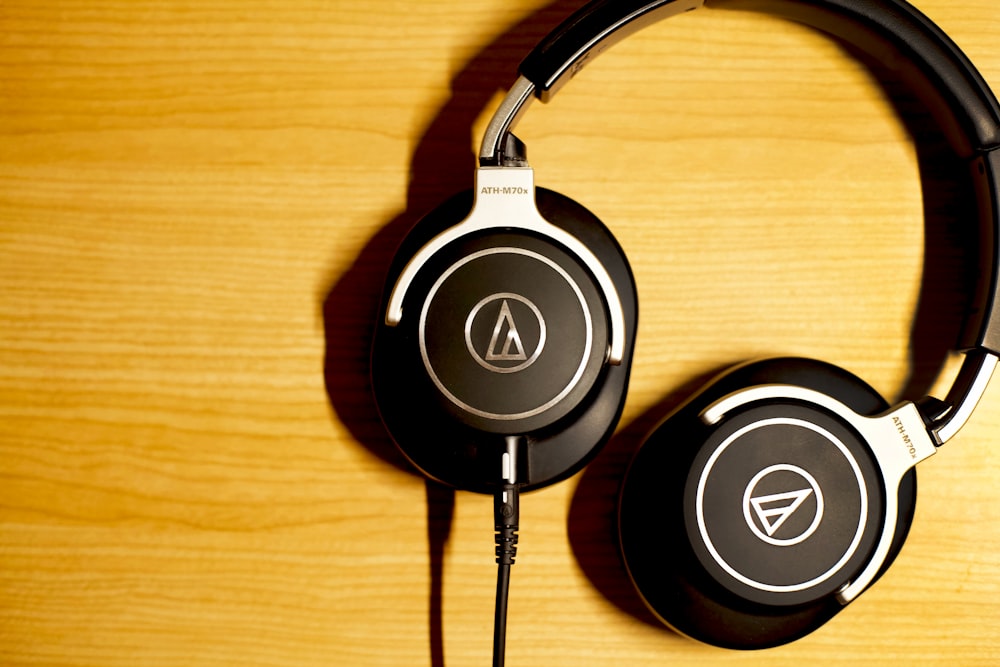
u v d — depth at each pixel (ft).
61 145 1.96
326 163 1.96
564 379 1.85
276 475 1.94
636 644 1.94
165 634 1.93
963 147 1.91
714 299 1.97
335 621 1.93
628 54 1.97
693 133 1.97
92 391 1.95
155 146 1.96
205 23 1.96
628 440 1.96
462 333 1.85
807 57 1.98
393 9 1.97
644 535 1.88
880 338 1.98
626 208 1.97
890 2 1.87
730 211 1.97
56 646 1.93
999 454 1.97
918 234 1.98
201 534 1.94
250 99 1.96
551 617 1.94
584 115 1.97
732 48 1.98
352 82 1.97
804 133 1.98
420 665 1.93
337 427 1.95
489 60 1.97
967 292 1.98
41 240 1.96
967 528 1.96
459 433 1.85
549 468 1.87
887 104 1.98
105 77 1.96
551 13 1.97
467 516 1.94
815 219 1.98
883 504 1.87
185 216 1.96
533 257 1.86
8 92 1.96
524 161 1.87
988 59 1.98
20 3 1.96
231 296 1.95
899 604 1.96
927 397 1.91
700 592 1.86
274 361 1.95
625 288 1.90
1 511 1.94
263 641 1.93
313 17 1.97
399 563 1.94
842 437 1.87
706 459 1.86
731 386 1.90
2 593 1.93
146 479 1.94
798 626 1.87
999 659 1.96
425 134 1.97
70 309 1.95
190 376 1.95
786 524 1.86
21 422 1.94
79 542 1.94
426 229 1.89
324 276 1.96
